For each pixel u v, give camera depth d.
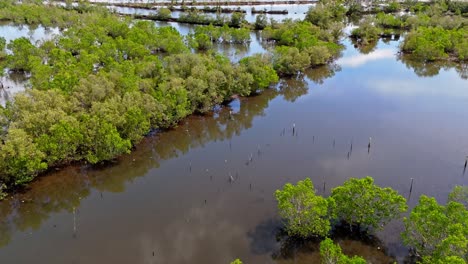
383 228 56.84
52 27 183.38
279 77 120.81
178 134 87.75
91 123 72.62
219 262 52.88
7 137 66.69
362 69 130.38
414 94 110.06
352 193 53.19
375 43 161.25
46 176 71.44
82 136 71.00
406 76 124.06
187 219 61.34
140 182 71.81
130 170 75.44
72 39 135.88
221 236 57.59
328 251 45.69
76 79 88.06
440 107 101.31
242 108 101.62
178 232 58.69
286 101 106.12
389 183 69.50
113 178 73.12
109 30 155.12
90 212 63.75
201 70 96.50
